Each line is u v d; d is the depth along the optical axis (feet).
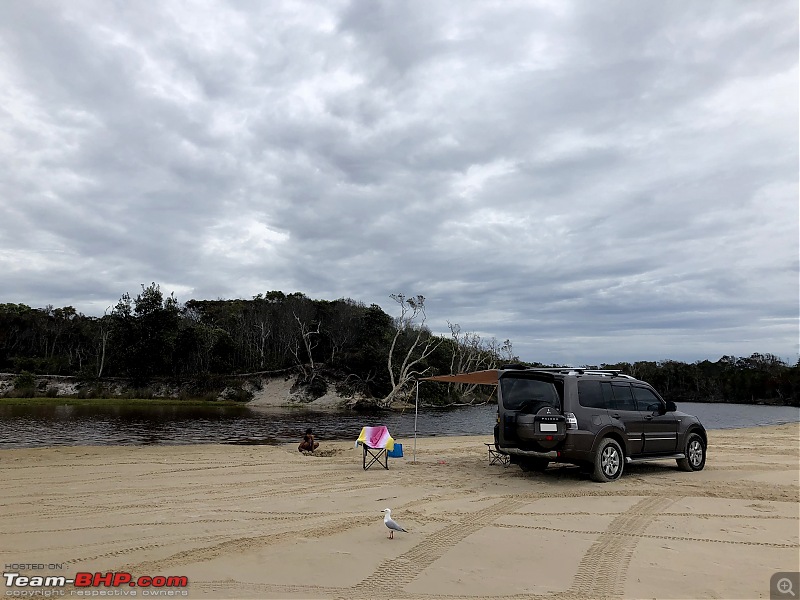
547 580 15.79
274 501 26.84
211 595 14.43
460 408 206.90
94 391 206.39
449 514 24.14
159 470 37.19
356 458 45.83
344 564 16.99
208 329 241.55
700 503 26.61
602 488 30.91
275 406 190.80
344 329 243.40
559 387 33.40
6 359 250.37
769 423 126.93
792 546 19.33
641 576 16.16
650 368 327.67
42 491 29.17
